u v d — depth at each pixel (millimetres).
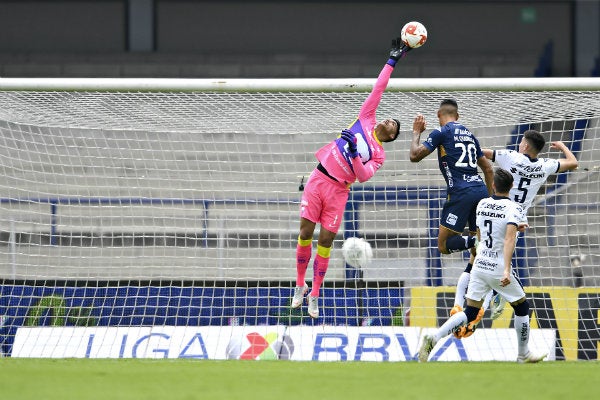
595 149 38094
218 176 45812
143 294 37312
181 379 24172
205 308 37219
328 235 31656
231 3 78062
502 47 77688
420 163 40750
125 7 77562
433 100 36719
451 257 38781
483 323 35969
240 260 44125
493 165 39812
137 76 72875
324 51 78250
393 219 39125
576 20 77125
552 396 21281
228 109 37719
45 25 77500
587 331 35125
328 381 23938
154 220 41094
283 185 44969
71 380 23688
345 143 31016
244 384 23172
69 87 35344
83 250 44375
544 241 39906
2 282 39812
